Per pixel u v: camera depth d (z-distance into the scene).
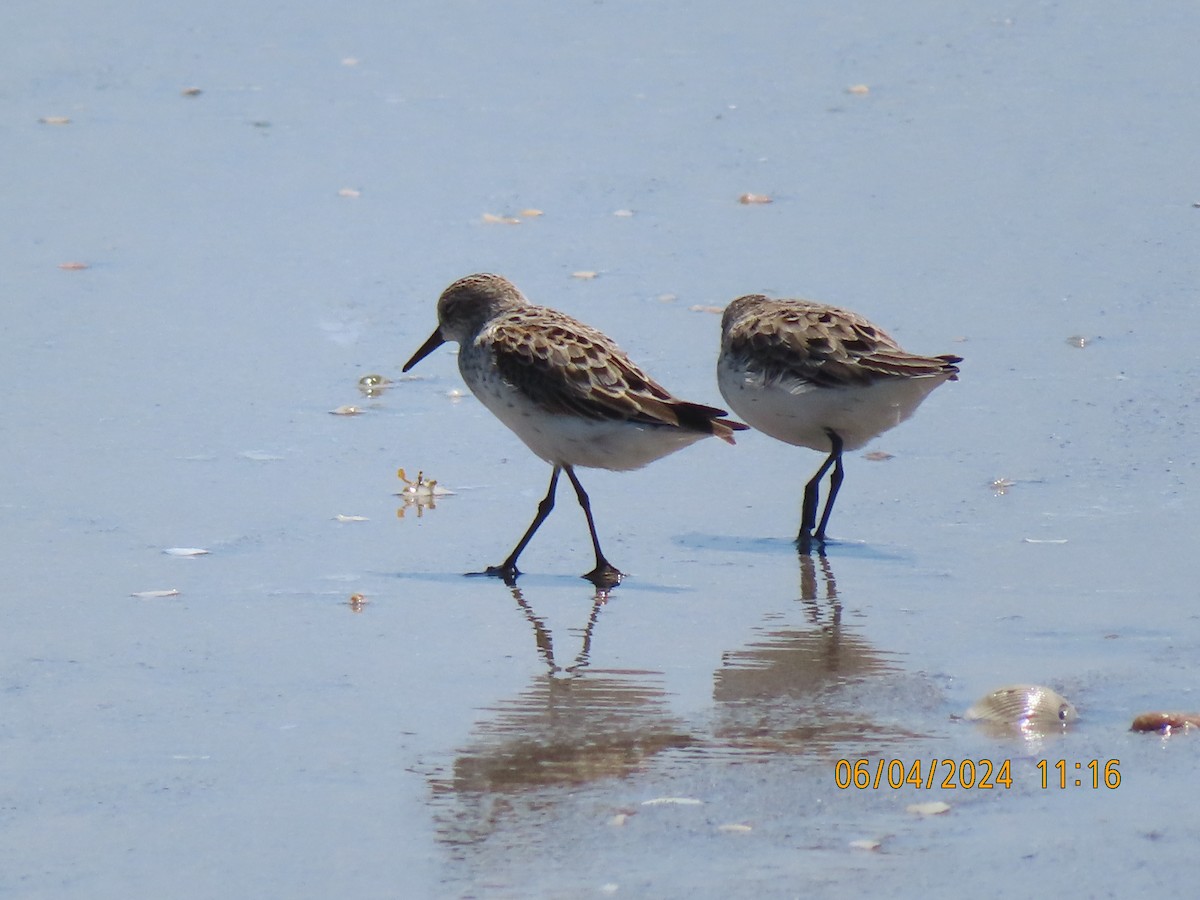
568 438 12.91
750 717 9.80
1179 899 7.54
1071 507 13.84
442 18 30.38
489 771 9.09
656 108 25.77
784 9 30.55
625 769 9.08
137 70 27.69
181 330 18.23
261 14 30.70
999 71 27.12
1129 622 11.36
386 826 8.45
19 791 8.93
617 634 11.39
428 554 13.13
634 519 14.01
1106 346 17.45
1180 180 22.42
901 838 8.16
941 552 13.02
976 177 22.80
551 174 23.19
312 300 19.16
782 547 13.30
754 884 7.73
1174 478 14.33
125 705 10.12
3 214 21.70
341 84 27.00
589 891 7.70
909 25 29.50
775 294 19.16
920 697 10.09
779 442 15.84
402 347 17.95
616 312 18.70
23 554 12.86
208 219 21.62
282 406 16.36
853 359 13.73
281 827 8.47
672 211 21.83
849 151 23.89
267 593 12.17
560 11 30.69
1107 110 25.25
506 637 11.34
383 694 10.30
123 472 14.67
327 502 14.14
